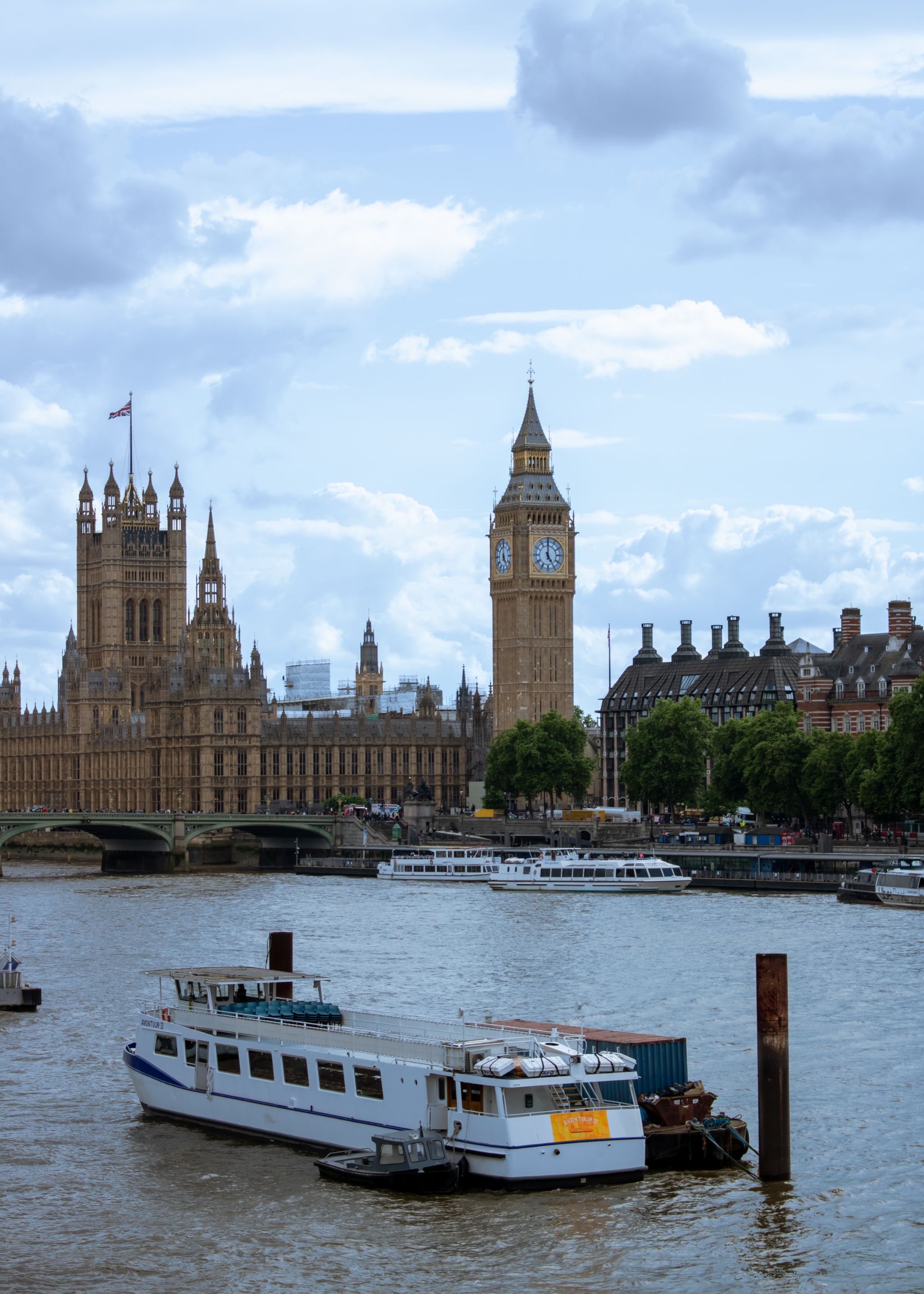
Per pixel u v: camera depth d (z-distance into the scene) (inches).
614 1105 3644.2
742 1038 4768.7
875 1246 3297.2
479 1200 3531.0
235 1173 3735.2
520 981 5851.4
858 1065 4495.6
